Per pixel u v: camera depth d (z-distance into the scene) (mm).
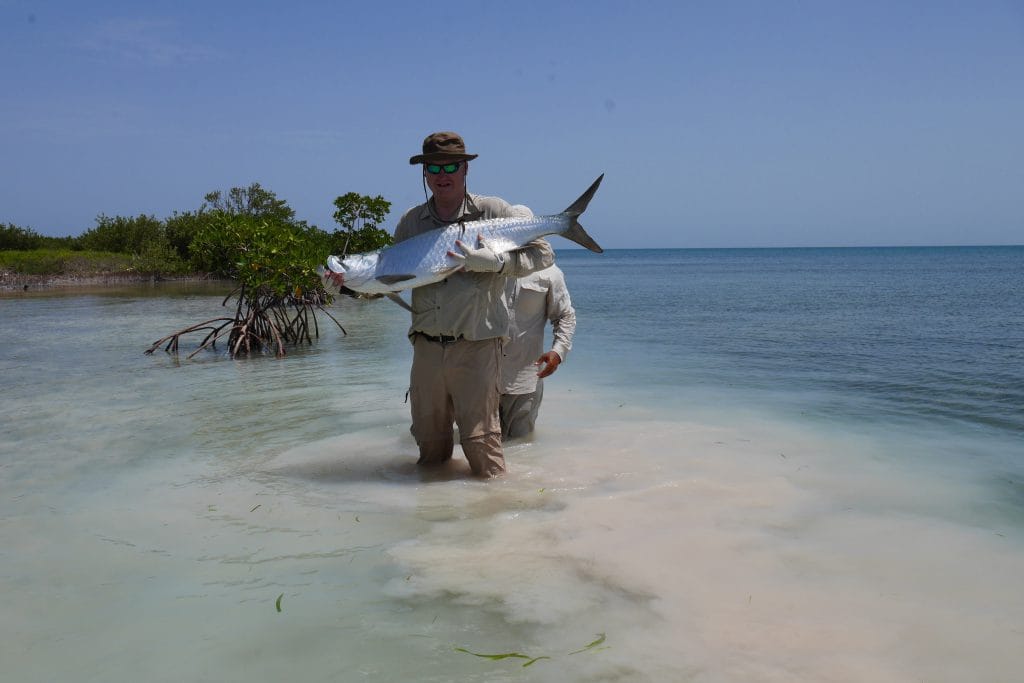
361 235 25359
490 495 4891
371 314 21156
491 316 5027
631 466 5520
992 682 2773
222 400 8469
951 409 7520
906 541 4086
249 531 4324
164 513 4656
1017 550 3969
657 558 3865
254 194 58656
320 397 8570
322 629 3193
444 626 3205
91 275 43656
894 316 18344
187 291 35375
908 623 3199
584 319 18484
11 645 3088
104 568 3834
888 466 5523
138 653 3020
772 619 3238
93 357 12555
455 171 4867
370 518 4508
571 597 3453
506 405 6281
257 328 13453
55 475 5500
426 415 5344
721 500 4758
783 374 9836
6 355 12805
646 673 2838
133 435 6762
